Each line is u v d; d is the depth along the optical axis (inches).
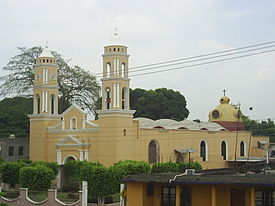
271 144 3356.3
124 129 2443.4
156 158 2608.3
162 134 2652.6
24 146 3068.4
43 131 2659.9
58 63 3129.9
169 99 4072.3
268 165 1610.5
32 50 3100.4
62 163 2564.0
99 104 3230.8
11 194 2043.6
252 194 1144.2
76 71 3171.8
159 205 1294.3
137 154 2503.7
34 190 1950.1
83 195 1721.2
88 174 1845.5
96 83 3221.0
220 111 3297.2
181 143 2765.7
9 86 3063.5
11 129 3142.2
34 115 2689.5
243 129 3304.6
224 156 3083.2
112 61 2465.6
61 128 2610.7
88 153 2498.8
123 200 1581.0
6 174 2162.9
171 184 1247.5
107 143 2436.0
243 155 3230.8
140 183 1284.4
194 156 2844.5
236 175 1220.5
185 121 2910.9
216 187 1204.5
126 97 2497.5
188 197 1245.7
